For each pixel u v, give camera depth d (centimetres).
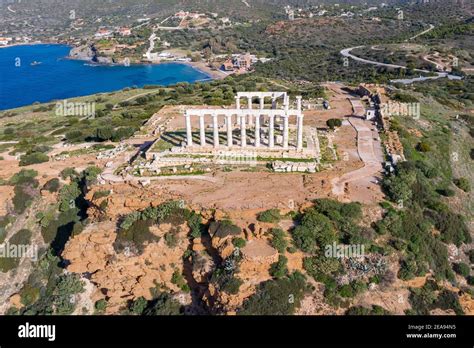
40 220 8781
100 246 6962
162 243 6888
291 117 11594
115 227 7169
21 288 7912
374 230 6906
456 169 10062
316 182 7756
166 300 6650
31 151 11006
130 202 7319
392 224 6962
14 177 9356
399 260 6619
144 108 15700
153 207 7175
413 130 10844
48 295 7575
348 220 6875
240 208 6894
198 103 14712
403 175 8056
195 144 9294
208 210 6894
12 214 8994
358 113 12131
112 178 8438
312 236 6512
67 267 7256
